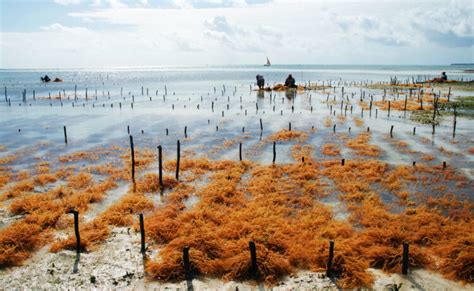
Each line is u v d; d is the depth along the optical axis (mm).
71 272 15242
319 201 24016
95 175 29750
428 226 19453
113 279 14750
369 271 15289
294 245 17172
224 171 30125
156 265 15219
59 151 37219
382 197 24609
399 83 117375
